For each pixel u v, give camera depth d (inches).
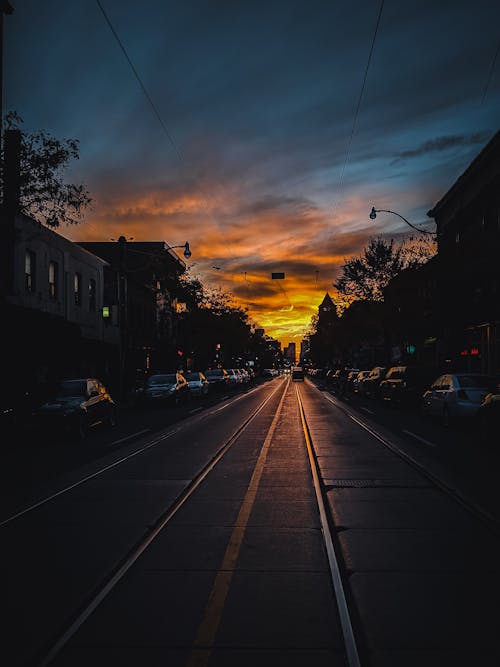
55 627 163.3
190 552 228.8
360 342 2278.5
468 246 1171.9
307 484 360.5
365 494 330.6
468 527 262.5
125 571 207.5
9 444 601.3
